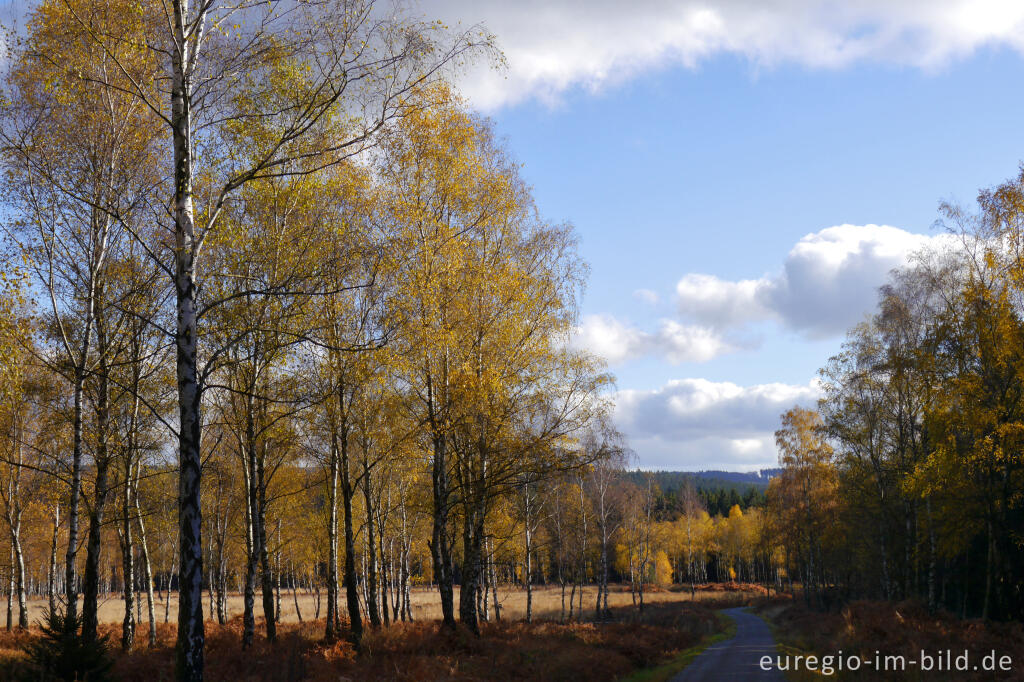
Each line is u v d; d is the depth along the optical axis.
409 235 17.50
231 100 10.42
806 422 48.09
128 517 16.20
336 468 22.09
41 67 12.65
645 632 29.61
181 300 9.20
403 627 18.83
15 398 15.17
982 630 20.88
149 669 15.49
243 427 19.12
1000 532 24.00
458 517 20.73
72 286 15.15
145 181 14.23
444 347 17.64
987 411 22.53
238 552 39.53
